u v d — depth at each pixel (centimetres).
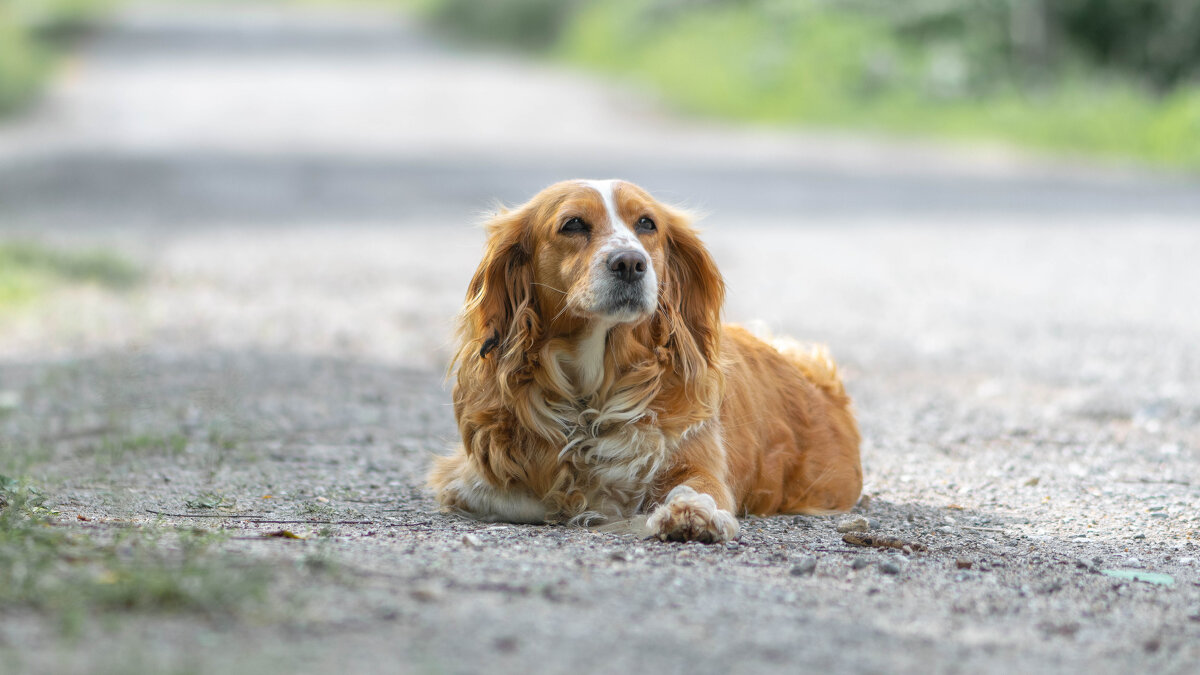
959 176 2477
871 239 1861
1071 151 2841
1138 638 442
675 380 641
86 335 1212
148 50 4975
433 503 695
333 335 1245
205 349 1159
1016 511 701
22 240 1638
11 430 865
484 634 388
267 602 404
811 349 785
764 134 3095
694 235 667
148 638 365
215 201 2116
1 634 360
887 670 386
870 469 819
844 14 3759
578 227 626
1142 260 1672
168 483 717
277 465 783
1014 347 1208
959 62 3428
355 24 6788
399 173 2386
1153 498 726
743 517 679
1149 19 3794
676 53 4084
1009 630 442
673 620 418
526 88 3944
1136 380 1063
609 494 636
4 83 3303
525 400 636
